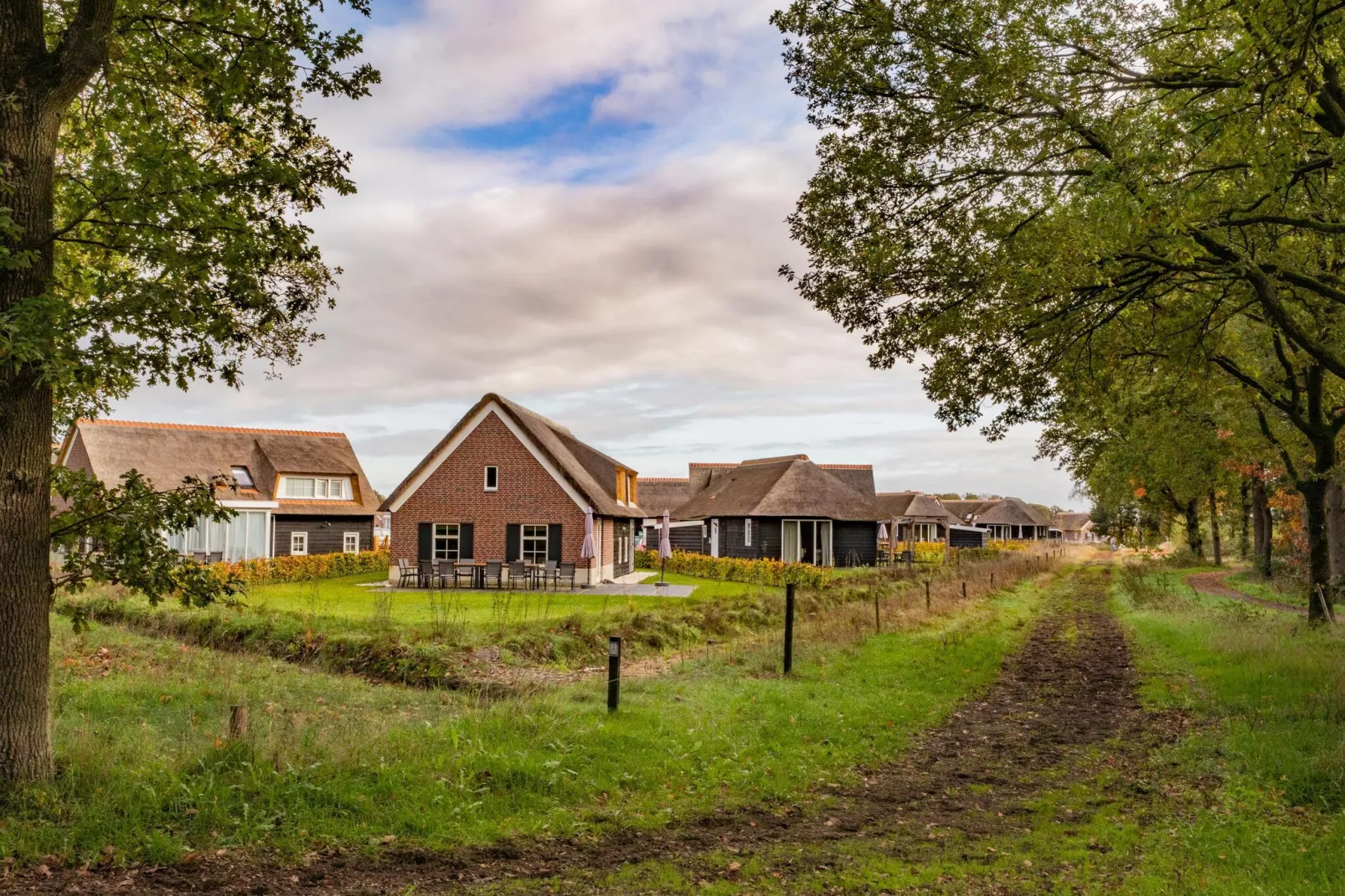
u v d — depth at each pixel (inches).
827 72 486.6
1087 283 487.5
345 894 214.7
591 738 358.6
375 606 800.3
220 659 550.6
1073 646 753.6
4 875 209.3
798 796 325.7
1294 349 662.5
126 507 280.1
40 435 268.2
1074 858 257.0
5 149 258.4
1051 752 398.6
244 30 316.8
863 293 525.0
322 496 1756.9
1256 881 234.8
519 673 550.0
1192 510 2239.2
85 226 312.7
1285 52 337.1
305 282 358.9
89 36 271.1
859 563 1800.0
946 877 241.8
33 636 261.0
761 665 569.3
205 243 291.7
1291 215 444.8
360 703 462.6
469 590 1203.9
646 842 268.7
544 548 1296.8
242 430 1736.0
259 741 308.3
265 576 1245.1
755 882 236.2
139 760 285.7
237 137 355.6
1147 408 768.9
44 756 261.3
